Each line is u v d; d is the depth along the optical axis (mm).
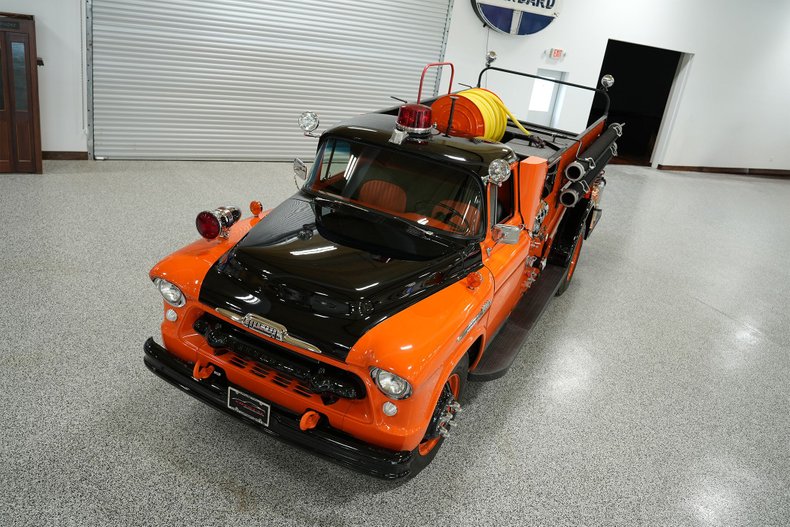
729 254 7637
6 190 5980
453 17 9078
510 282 3607
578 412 3859
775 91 13000
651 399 4145
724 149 13219
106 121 7312
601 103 15211
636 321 5336
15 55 6004
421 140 3285
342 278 2660
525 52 9953
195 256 2828
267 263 2715
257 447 3102
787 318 5914
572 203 4371
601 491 3188
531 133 5199
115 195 6277
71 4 6629
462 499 2982
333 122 8773
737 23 11781
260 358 2633
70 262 4707
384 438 2531
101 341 3775
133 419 3166
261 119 8211
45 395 3238
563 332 4926
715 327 5449
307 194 3404
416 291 2746
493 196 3250
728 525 3096
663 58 14664
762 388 4520
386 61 8797
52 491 2652
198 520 2629
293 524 2684
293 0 7805
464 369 3139
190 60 7496
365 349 2418
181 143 7859
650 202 9711
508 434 3533
